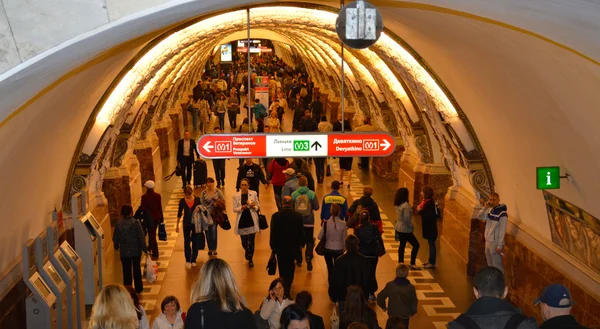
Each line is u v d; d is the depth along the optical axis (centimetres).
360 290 766
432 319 1075
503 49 819
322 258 1376
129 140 1659
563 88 762
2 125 667
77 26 508
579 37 598
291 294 1184
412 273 1285
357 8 611
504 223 1114
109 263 1362
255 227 1300
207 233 1379
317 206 1306
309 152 938
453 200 1416
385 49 1242
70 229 1163
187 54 1838
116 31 543
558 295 493
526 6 578
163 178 2133
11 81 512
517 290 1091
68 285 962
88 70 887
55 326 884
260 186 2006
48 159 977
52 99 820
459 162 1315
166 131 2466
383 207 1750
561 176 891
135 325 560
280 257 1145
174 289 1206
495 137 1109
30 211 954
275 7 1193
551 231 981
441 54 1064
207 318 498
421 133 1642
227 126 3206
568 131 825
